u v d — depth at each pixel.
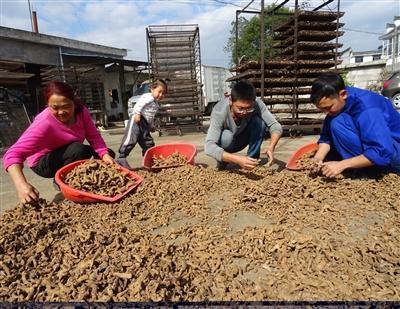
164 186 3.11
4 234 2.08
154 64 10.35
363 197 2.59
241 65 7.97
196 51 10.59
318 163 2.96
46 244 2.02
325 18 7.45
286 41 8.02
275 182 2.88
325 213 2.36
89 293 1.54
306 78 7.45
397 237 2.01
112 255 1.86
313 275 1.68
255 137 3.90
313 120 7.78
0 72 11.61
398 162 2.97
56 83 2.88
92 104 14.94
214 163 5.27
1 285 1.65
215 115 3.49
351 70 28.75
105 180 2.97
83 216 2.53
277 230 2.13
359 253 1.85
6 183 5.04
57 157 3.29
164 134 10.47
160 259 1.82
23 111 10.07
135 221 2.48
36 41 14.35
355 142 2.82
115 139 10.47
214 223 2.37
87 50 17.45
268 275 1.72
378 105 2.79
